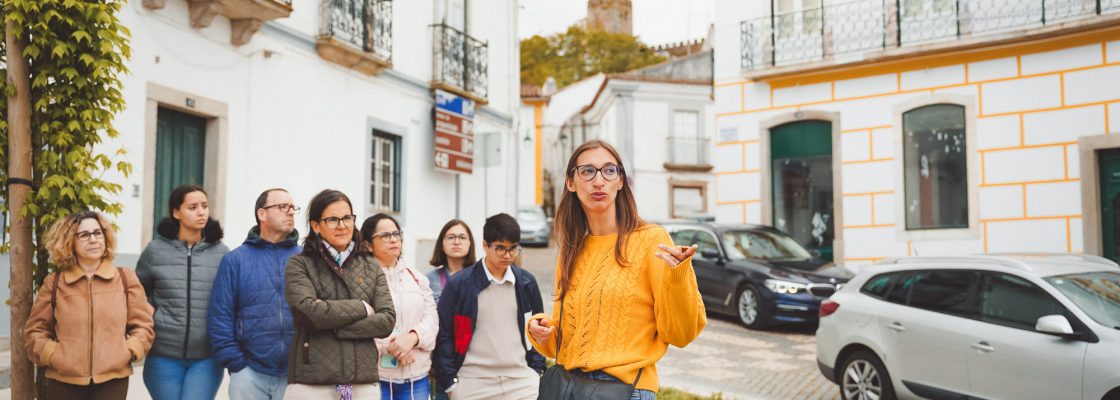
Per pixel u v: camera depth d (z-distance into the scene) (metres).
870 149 13.88
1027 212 12.58
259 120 10.09
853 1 13.91
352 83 11.82
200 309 4.68
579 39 53.91
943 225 13.33
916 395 6.38
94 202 4.74
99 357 4.22
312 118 11.02
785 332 11.35
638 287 2.69
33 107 4.58
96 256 4.29
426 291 4.83
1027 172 12.59
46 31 4.51
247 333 4.55
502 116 16.34
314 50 11.07
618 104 31.22
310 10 11.02
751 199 15.08
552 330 2.93
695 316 2.55
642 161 31.14
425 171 13.67
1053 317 5.51
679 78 32.16
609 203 2.79
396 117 12.88
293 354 3.97
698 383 8.08
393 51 12.72
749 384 8.12
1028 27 12.35
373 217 4.80
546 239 27.94
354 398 4.02
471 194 15.16
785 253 12.59
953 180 13.26
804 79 14.52
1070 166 12.26
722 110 15.47
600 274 2.76
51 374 4.23
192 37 9.05
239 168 9.76
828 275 11.33
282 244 4.78
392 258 4.73
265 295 4.59
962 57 13.12
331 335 3.97
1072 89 12.25
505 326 4.64
